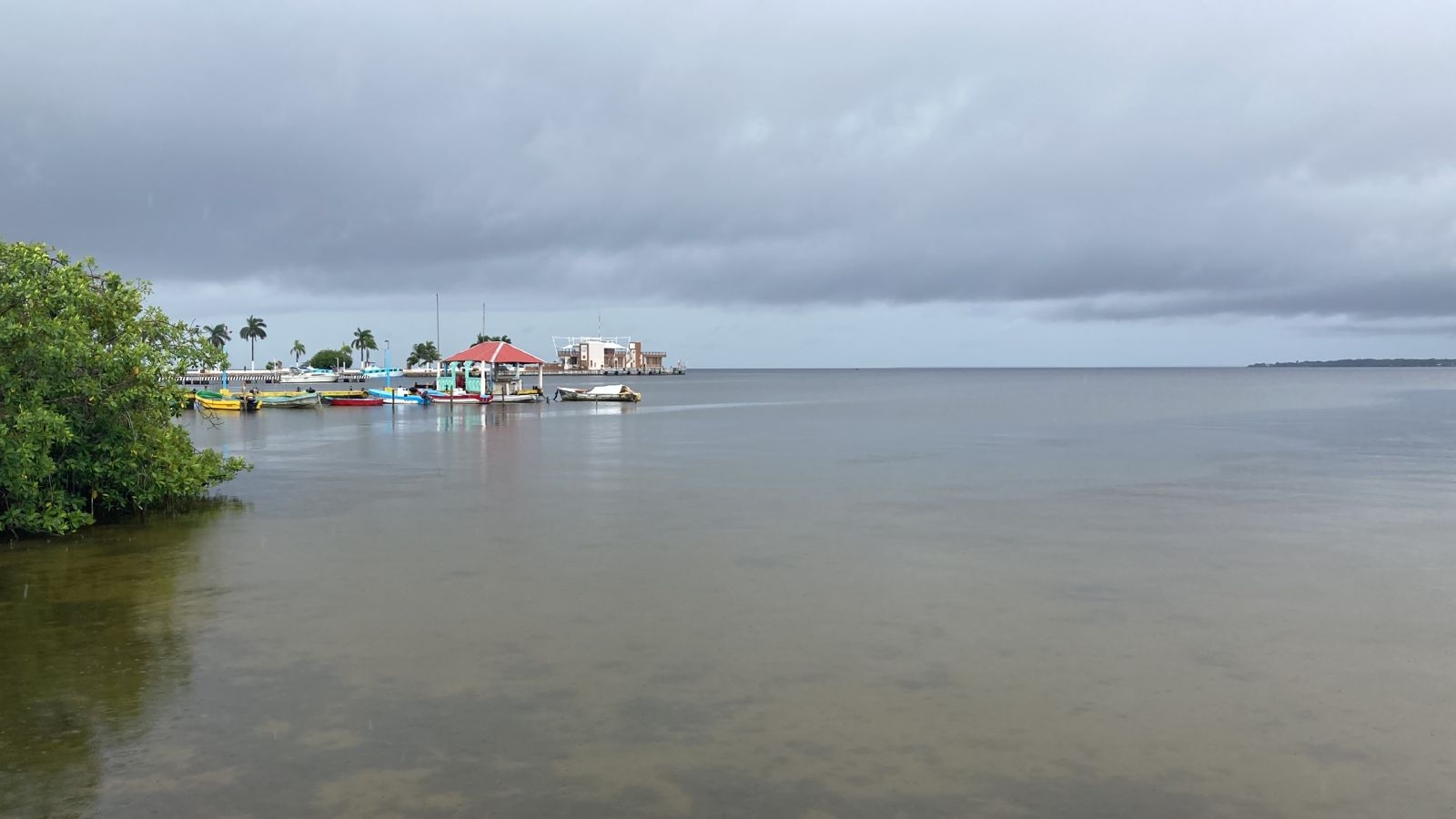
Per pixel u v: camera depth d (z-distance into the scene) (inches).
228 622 480.4
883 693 381.4
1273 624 477.7
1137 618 489.4
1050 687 387.9
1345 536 715.4
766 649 437.7
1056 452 1419.8
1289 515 812.6
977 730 344.5
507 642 448.5
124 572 594.9
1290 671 407.8
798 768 314.3
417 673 403.5
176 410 855.1
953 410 2883.9
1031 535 721.6
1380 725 349.1
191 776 308.2
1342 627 472.7
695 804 290.8
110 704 368.8
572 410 2896.2
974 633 462.0
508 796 295.3
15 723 351.3
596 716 357.1
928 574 589.0
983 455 1378.0
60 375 746.2
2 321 709.9
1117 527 757.3
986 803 291.1
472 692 382.6
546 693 380.2
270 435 1833.2
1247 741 335.6
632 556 644.7
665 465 1248.8
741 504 884.0
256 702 371.2
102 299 800.9
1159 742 334.6
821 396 4495.6
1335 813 286.2
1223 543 687.1
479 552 657.6
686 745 331.6
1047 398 4018.2
